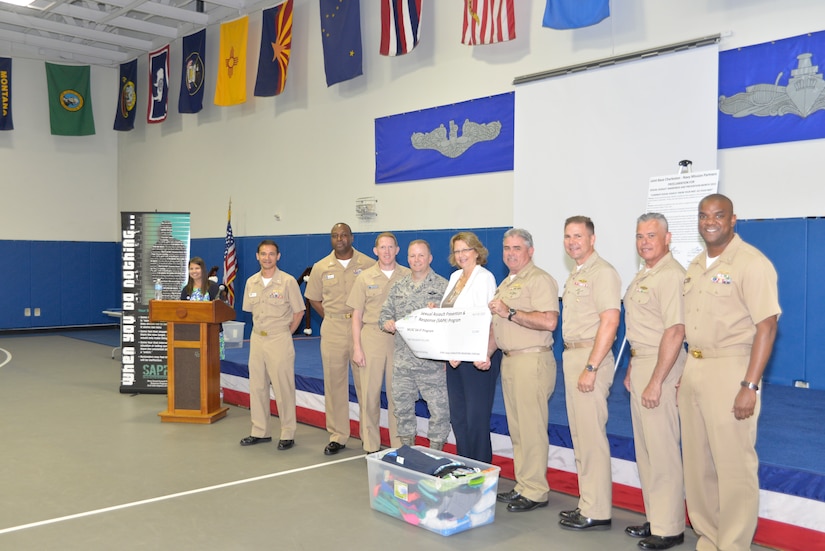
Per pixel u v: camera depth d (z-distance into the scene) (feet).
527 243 11.93
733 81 17.93
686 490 10.18
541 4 22.15
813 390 16.58
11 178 42.60
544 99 21.38
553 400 15.70
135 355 23.17
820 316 16.66
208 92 37.42
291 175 32.27
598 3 19.53
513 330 11.88
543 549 10.47
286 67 29.53
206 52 37.19
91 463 15.10
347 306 15.94
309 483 13.78
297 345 26.43
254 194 34.58
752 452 9.33
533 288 11.60
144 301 23.06
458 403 12.99
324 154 30.40
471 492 11.30
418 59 26.09
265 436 17.02
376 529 11.32
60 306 44.52
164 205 41.70
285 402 16.49
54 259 44.27
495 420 14.34
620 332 19.70
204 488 13.42
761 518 10.49
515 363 11.94
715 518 10.00
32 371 28.12
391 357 14.90
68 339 39.88
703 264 9.82
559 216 20.99
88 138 45.34
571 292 11.25
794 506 10.18
